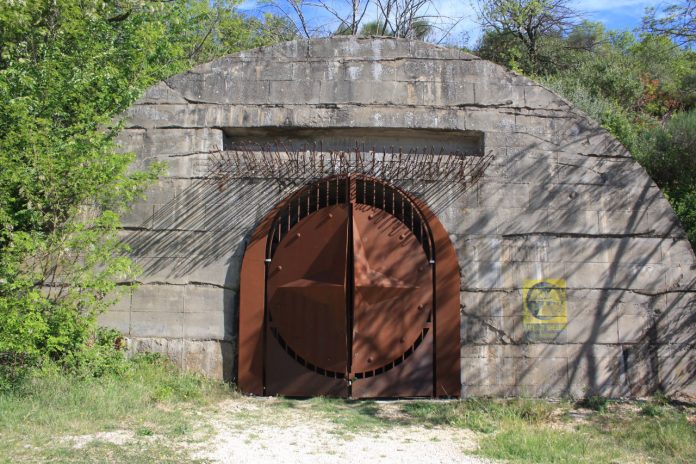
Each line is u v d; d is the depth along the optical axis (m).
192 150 10.94
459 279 10.62
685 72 25.09
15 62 13.39
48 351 9.45
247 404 9.70
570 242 10.83
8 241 10.30
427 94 10.98
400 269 10.56
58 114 13.17
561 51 29.17
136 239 10.77
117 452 6.75
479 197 10.84
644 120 21.86
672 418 9.12
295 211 11.08
